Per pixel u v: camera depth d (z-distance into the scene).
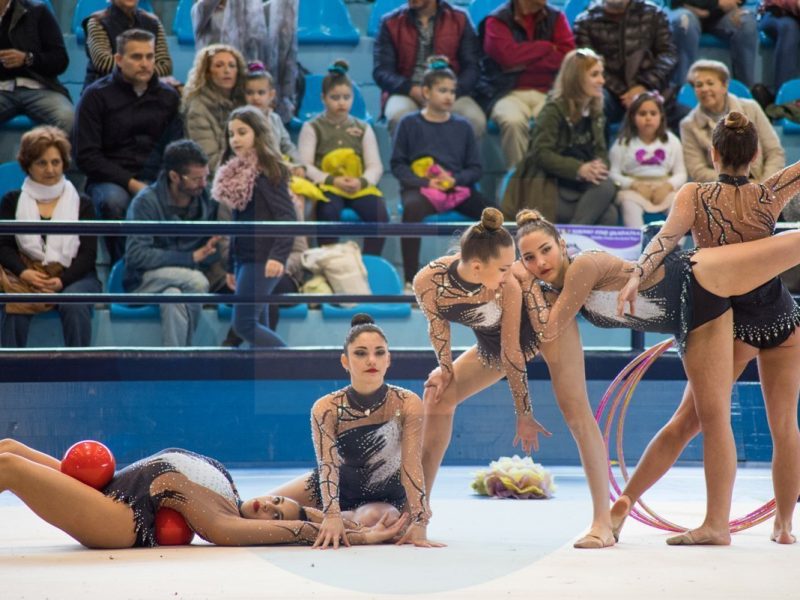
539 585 7.04
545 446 14.01
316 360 12.02
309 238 16.53
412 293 15.30
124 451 14.41
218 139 17.34
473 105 19.34
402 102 19.44
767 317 9.90
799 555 8.70
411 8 19.39
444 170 17.91
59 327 16.23
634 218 18.25
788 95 20.62
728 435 9.61
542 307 9.47
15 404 14.59
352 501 9.63
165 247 16.27
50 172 16.23
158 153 17.73
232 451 13.01
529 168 18.23
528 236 9.42
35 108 18.47
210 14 18.34
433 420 9.88
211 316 16.36
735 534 10.52
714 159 10.20
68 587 6.86
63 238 16.14
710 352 9.66
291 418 11.62
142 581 7.12
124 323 16.70
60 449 14.54
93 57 18.12
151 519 9.02
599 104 18.19
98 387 14.59
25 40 18.36
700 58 21.08
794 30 20.69
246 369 13.77
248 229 14.78
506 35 19.30
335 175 17.70
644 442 15.44
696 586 7.02
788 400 10.00
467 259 9.40
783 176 10.13
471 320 9.62
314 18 20.97
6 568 7.76
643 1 19.62
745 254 9.68
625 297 9.42
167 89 17.72
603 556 8.52
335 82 17.98
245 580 7.17
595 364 15.55
